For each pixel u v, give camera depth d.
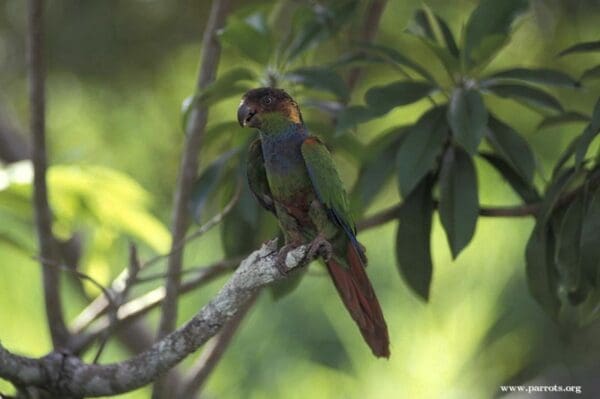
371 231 14.60
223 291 8.17
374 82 14.78
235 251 10.51
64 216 11.33
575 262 9.12
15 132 14.04
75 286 13.45
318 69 9.79
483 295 14.15
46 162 10.16
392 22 14.66
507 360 14.62
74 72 15.21
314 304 14.33
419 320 14.05
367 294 8.92
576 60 14.55
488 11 9.37
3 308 13.45
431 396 13.89
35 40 10.02
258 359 14.23
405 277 9.80
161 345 8.39
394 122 15.03
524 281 14.47
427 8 10.17
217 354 11.02
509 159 9.33
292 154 9.18
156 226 11.48
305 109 11.84
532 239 9.36
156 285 14.23
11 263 13.36
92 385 8.55
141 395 13.54
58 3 14.94
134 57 15.23
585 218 9.02
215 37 10.48
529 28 14.64
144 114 15.54
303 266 8.41
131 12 15.00
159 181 15.47
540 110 9.91
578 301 9.34
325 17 10.26
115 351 14.45
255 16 10.18
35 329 13.51
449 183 9.45
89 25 14.95
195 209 10.12
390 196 14.73
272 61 10.11
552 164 14.74
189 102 9.82
